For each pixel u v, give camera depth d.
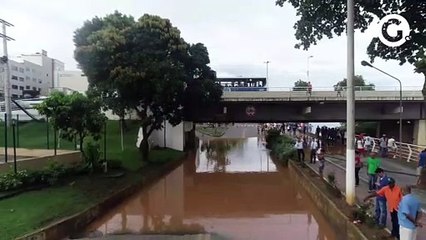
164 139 43.03
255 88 43.72
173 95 29.09
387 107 40.47
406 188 9.65
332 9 16.08
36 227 13.12
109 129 40.41
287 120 41.47
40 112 20.58
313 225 16.42
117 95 28.39
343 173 24.17
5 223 13.14
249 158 42.97
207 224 16.70
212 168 34.72
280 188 25.47
